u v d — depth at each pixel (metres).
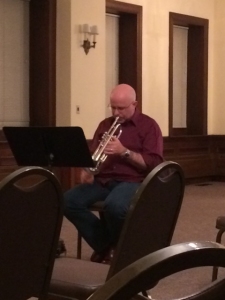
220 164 9.19
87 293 1.94
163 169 2.00
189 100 9.17
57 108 6.73
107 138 3.48
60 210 1.83
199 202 6.81
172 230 2.25
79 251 3.64
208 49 9.17
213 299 0.90
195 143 8.91
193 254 0.76
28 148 3.19
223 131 9.23
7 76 6.51
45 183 1.73
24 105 6.70
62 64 6.68
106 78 7.89
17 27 6.57
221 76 9.20
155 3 8.19
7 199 1.59
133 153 3.49
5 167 6.21
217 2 9.16
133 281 0.73
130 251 1.98
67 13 6.61
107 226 3.46
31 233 1.73
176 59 8.96
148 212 2.00
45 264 1.86
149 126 3.62
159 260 0.74
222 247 0.79
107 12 7.79
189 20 8.77
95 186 3.60
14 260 1.70
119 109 3.59
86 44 6.74
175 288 3.34
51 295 2.00
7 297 1.72
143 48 8.05
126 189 3.39
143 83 8.07
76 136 3.01
